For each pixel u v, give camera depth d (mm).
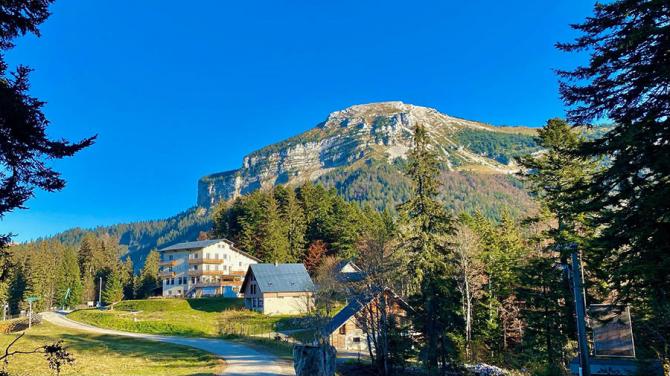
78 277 114312
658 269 12414
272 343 45906
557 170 28984
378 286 33062
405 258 34906
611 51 12570
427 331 32844
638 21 12297
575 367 28688
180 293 102688
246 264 103312
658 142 12102
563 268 31141
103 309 85250
